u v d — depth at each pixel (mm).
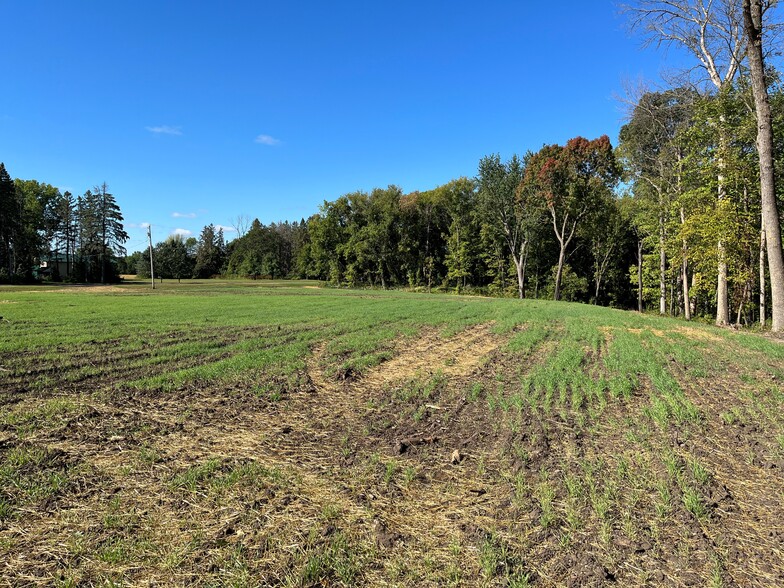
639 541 2883
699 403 5812
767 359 8508
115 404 5980
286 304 24891
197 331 13289
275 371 7934
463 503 3459
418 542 2945
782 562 2662
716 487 3568
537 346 10719
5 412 5539
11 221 60906
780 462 4016
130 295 33500
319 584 2531
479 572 2637
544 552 2814
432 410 5875
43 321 15266
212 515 3242
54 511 3262
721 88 15617
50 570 2629
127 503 3393
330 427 5219
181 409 5816
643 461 4078
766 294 23484
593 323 15188
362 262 58875
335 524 3152
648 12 15648
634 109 21516
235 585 2494
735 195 16344
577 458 4203
